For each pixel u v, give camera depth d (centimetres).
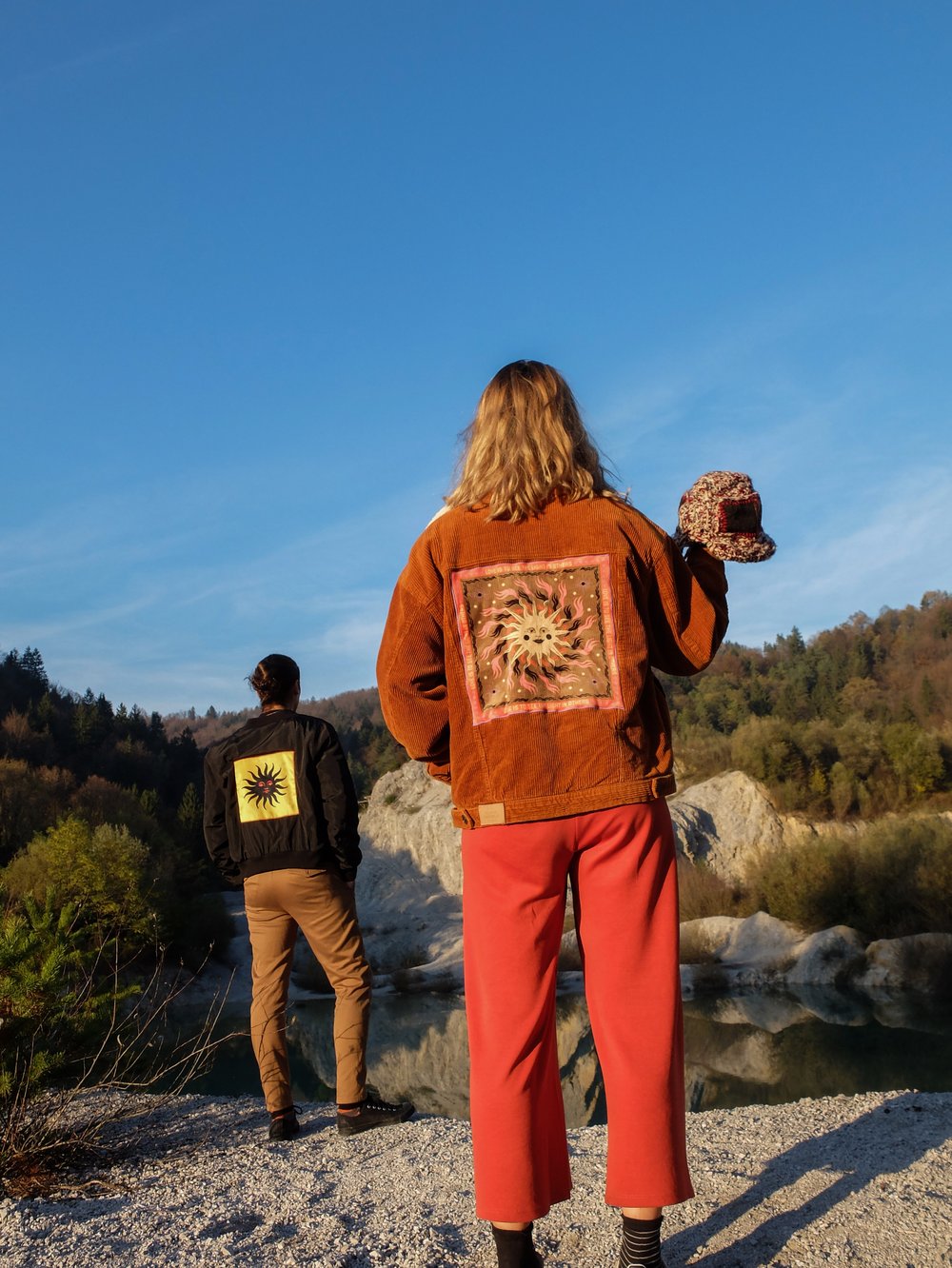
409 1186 314
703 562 203
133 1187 333
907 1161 274
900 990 3061
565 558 189
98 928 451
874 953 3309
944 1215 233
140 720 10181
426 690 198
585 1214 264
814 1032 2142
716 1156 303
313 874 399
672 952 187
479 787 188
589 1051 1232
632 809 184
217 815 419
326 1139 392
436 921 5747
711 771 6347
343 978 409
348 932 409
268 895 403
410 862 6350
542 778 183
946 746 6116
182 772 9238
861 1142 300
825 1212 242
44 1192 330
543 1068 187
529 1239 185
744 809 5781
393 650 197
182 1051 485
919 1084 1417
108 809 5434
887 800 5838
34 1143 356
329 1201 306
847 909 3744
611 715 184
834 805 5838
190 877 4553
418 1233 266
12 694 10369
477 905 188
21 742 8331
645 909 185
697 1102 1238
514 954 184
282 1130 396
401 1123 403
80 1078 398
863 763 6047
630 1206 179
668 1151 180
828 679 9831
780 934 3759
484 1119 183
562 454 194
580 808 182
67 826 3272
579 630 187
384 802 6950
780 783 5988
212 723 16600
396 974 4034
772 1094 1302
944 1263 209
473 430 204
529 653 187
